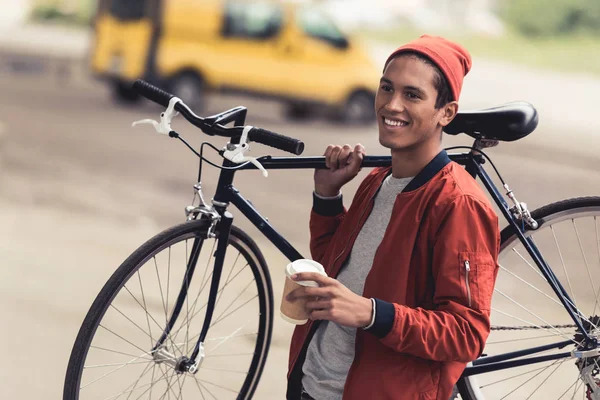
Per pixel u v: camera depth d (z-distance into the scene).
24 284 4.96
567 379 3.87
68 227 6.55
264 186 8.69
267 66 13.18
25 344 4.10
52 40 28.80
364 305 2.20
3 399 3.54
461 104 16.61
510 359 2.94
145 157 9.80
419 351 2.21
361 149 2.69
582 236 6.31
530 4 33.69
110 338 4.18
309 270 2.26
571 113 16.64
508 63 27.25
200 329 3.13
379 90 2.36
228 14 13.05
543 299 5.01
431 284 2.34
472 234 2.27
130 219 7.03
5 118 11.91
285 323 4.71
